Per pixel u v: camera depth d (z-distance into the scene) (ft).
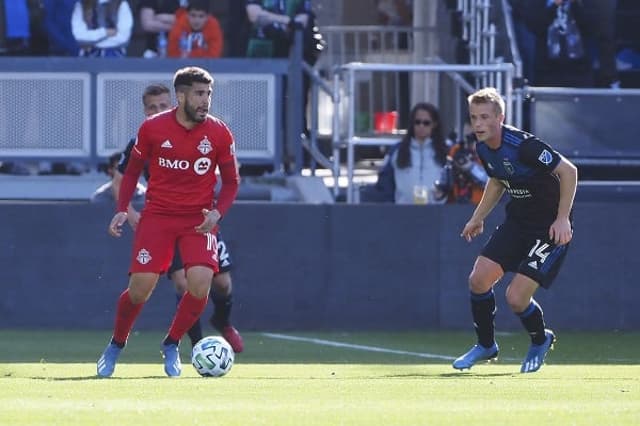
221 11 186.39
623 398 79.51
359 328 162.61
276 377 99.81
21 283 161.27
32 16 181.27
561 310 163.94
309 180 172.35
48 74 173.37
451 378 97.71
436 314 163.02
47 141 173.68
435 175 165.17
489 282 108.99
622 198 171.94
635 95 171.32
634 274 163.84
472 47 189.26
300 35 174.29
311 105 180.24
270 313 162.40
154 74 173.17
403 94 186.91
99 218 161.07
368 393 82.53
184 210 101.55
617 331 163.32
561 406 73.87
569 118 171.32
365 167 193.16
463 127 175.11
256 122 172.86
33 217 160.97
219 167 102.83
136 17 186.19
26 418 67.00
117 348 102.47
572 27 189.88
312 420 66.33
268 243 162.30
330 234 162.40
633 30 204.64
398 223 162.40
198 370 101.09
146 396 79.97
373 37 216.33
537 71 192.24
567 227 104.94
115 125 173.78
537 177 106.01
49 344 141.59
